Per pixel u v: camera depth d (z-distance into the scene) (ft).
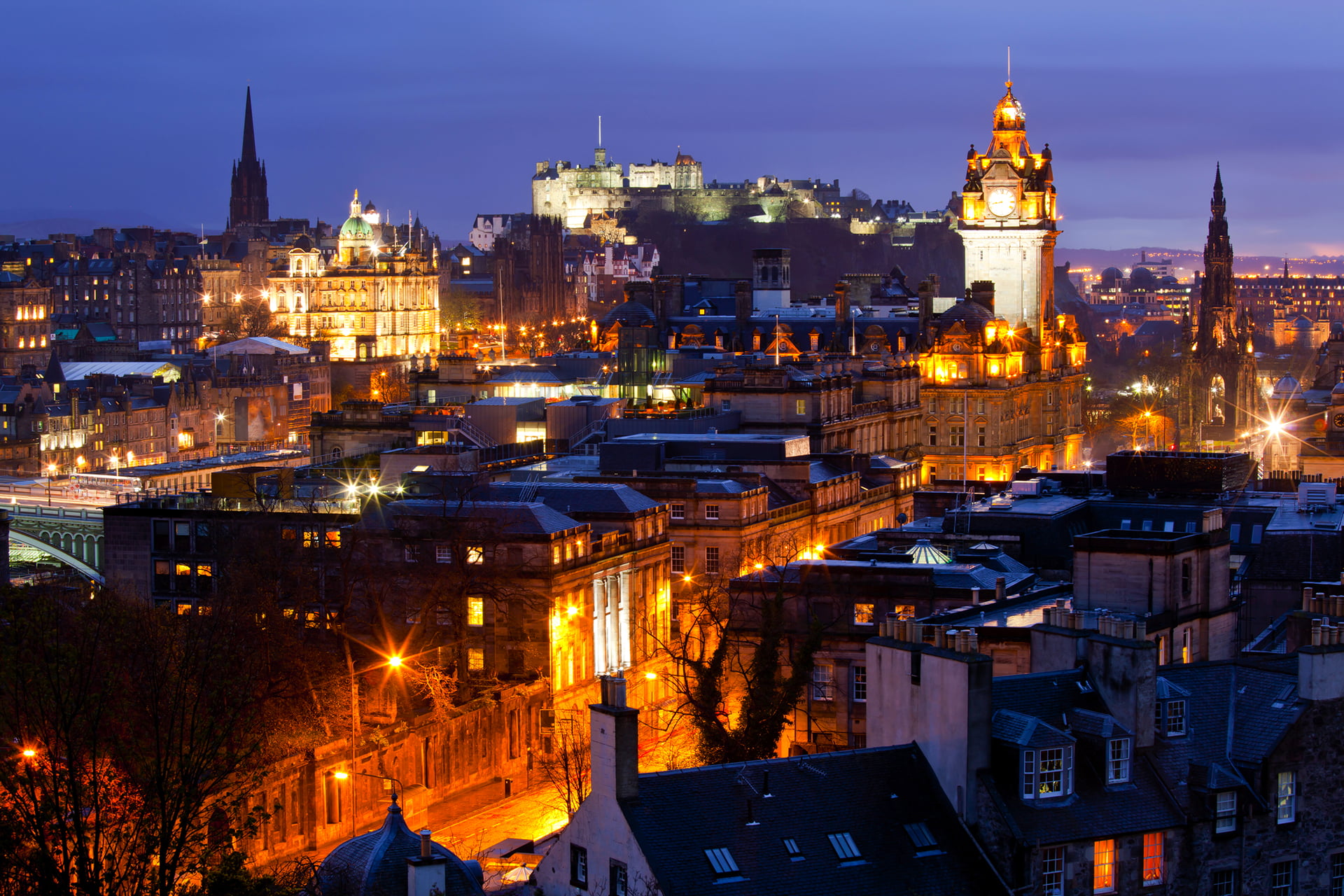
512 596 579.89
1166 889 296.30
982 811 287.89
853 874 279.08
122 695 406.21
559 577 585.22
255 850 448.24
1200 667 322.34
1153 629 392.27
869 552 547.49
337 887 325.42
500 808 520.83
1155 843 295.89
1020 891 284.41
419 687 552.82
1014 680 303.07
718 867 275.18
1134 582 399.85
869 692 308.19
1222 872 300.40
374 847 328.29
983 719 290.15
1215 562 414.41
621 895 278.05
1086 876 290.15
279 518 627.05
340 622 545.44
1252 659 336.70
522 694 565.94
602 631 615.16
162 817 319.27
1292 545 501.56
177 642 479.82
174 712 358.23
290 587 582.76
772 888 275.39
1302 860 307.37
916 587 470.39
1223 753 307.37
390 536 592.19
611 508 642.63
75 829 316.60
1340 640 312.91
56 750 344.28
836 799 287.07
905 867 283.18
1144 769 300.40
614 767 279.08
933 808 291.79
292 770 465.47
